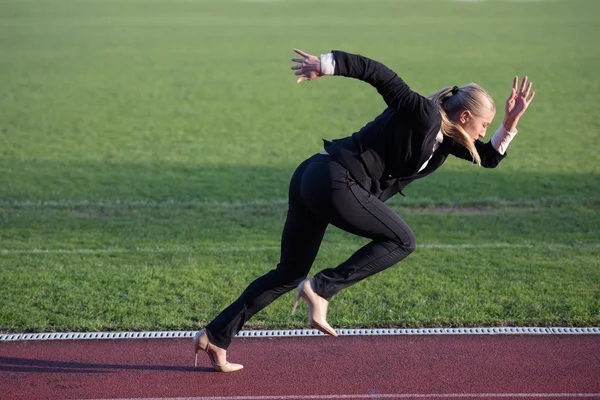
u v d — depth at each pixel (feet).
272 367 14.62
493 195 31.53
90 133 45.70
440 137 12.39
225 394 13.50
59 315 17.42
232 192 32.17
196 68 72.74
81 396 13.44
